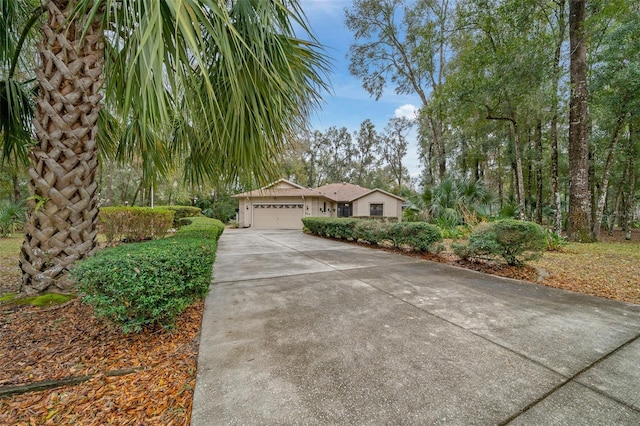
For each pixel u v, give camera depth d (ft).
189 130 12.83
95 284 6.92
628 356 7.06
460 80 28.22
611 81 25.59
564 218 48.19
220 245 29.37
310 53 10.03
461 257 19.29
